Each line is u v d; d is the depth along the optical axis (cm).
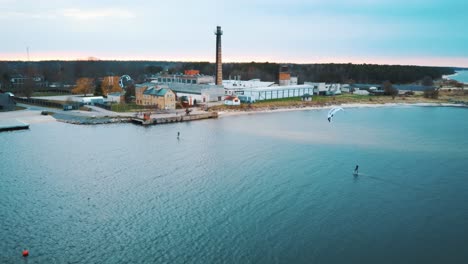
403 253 4950
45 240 5169
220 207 6241
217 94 18412
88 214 5934
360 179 7694
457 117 16325
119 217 5853
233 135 11550
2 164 8194
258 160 8888
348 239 5278
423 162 8981
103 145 9900
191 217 5881
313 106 18825
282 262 4725
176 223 5684
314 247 5062
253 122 14012
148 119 12731
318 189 7106
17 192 6719
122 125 12575
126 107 15350
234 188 7081
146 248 5016
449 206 6419
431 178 7831
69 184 7138
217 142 10575
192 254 4891
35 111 14100
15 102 15338
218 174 7850
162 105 15388
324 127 13388
